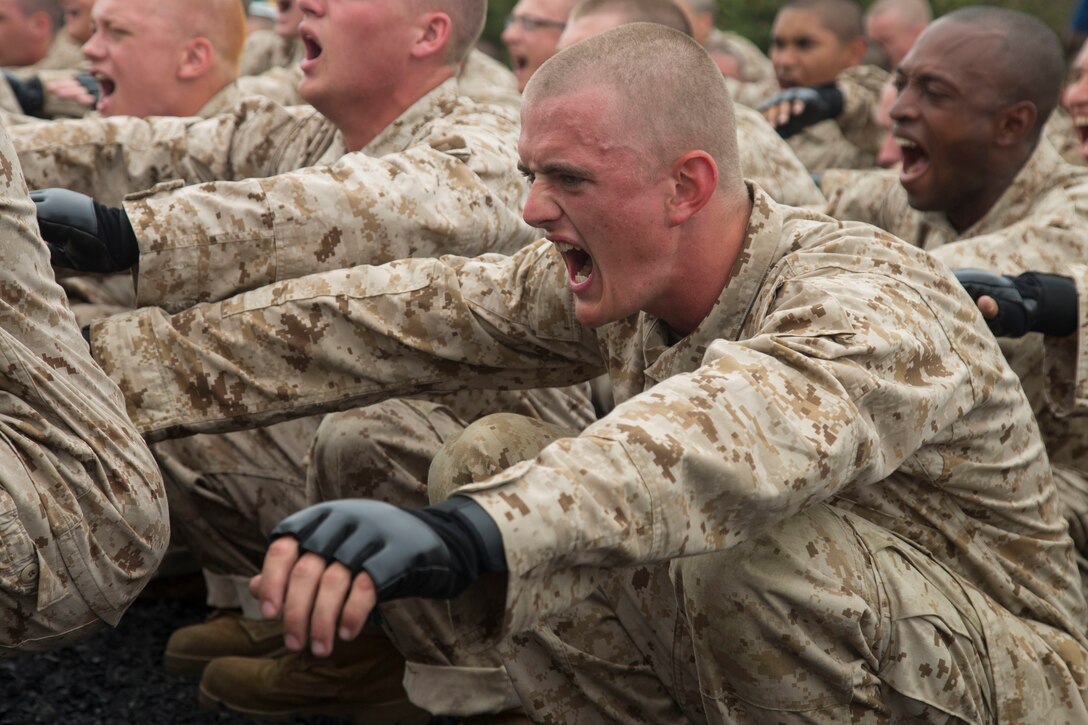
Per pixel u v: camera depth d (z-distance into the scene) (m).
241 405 4.22
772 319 3.39
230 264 4.65
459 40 5.91
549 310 4.12
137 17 6.90
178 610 6.20
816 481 3.12
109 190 5.99
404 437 4.79
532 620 2.92
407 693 4.75
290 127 6.24
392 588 2.65
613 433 2.98
